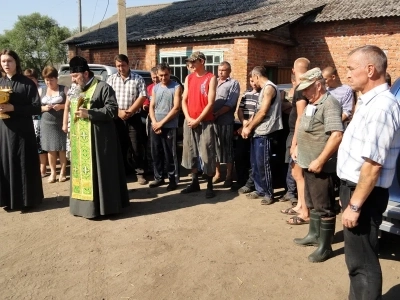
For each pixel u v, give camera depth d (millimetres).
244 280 3449
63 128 5828
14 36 35531
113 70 6676
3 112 4668
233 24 12367
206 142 5379
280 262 3756
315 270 3605
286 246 4086
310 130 3676
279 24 11133
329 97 3590
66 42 16359
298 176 4703
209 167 5426
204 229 4523
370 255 2627
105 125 4691
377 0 12234
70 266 3713
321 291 3281
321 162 3498
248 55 11414
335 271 3584
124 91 6039
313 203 3760
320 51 12695
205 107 5293
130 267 3682
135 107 5980
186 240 4234
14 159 4883
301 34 12953
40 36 36031
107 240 4246
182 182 6461
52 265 3734
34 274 3580
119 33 11414
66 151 6367
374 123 2395
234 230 4496
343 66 12367
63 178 6500
